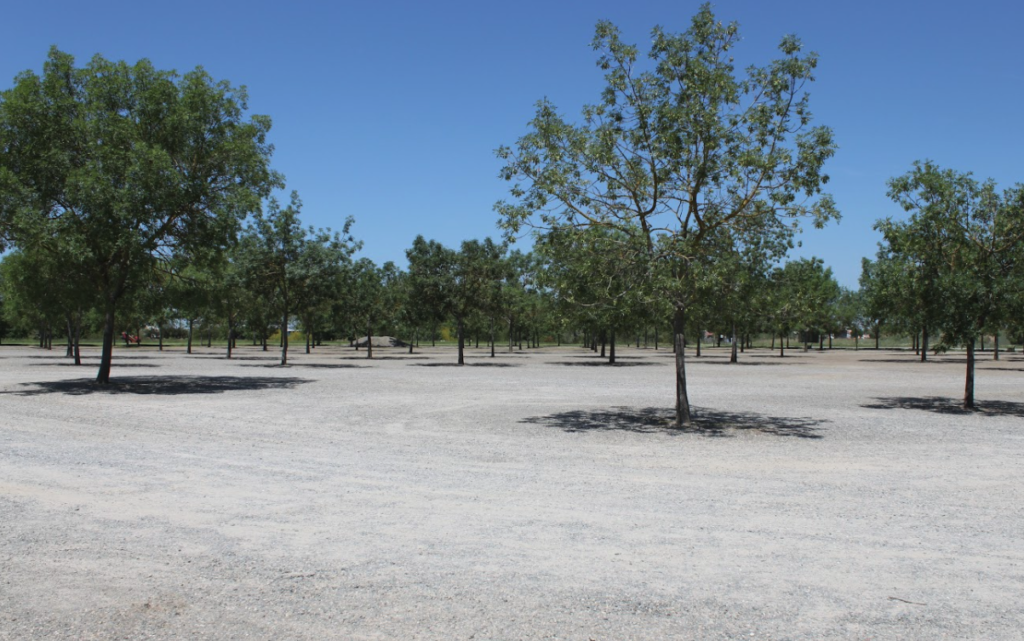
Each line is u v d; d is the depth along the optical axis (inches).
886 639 176.9
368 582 212.8
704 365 1827.0
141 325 2778.1
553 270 601.9
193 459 421.1
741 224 592.4
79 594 202.2
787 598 203.5
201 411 684.7
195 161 1000.9
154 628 180.1
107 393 868.0
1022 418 685.3
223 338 4065.0
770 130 580.7
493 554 240.5
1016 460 442.3
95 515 287.6
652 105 601.0
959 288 730.2
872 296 822.5
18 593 202.7
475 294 1748.3
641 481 368.5
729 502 321.4
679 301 585.9
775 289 631.2
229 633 177.3
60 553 238.4
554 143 601.3
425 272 1732.3
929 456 455.5
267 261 1582.2
